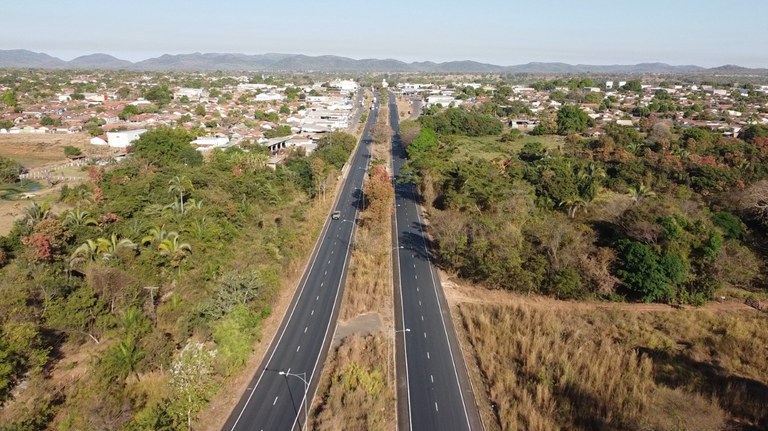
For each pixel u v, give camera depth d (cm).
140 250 6612
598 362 5225
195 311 5466
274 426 4309
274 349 5484
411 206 11025
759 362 5366
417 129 16575
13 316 4731
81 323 5091
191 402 4238
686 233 7200
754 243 8412
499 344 5656
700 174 10925
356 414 4422
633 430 4256
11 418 3881
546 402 4619
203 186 9494
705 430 4291
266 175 10475
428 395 4834
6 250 6612
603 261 6906
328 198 11144
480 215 8262
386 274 7506
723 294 7069
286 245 7819
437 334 5953
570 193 9712
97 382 4319
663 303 6862
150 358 4738
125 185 9088
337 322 6134
